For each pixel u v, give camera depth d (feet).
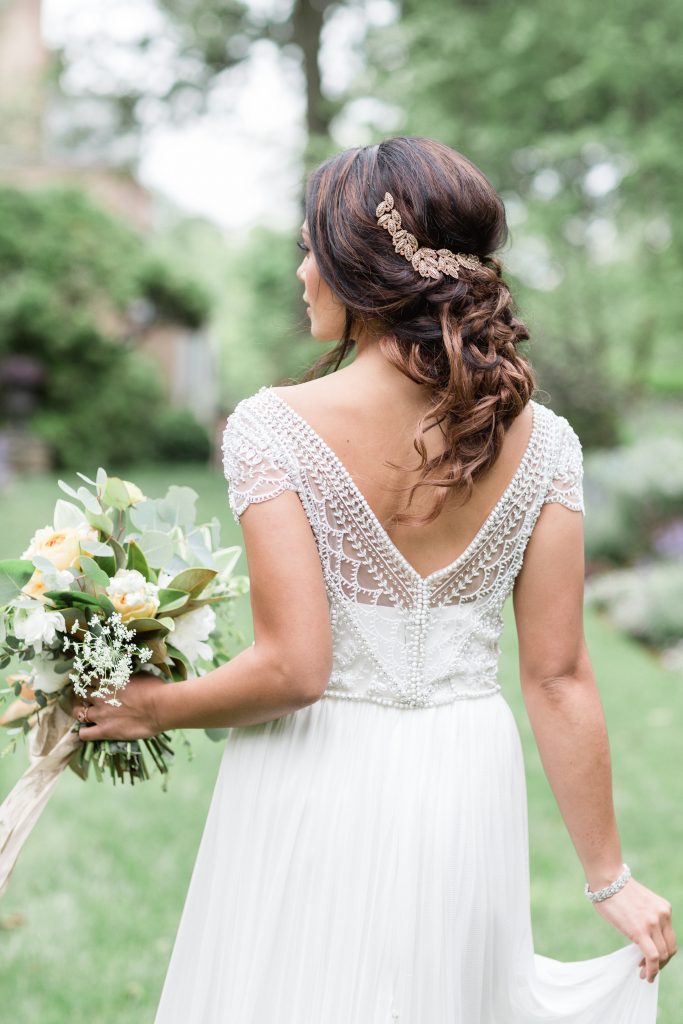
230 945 5.27
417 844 5.15
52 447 66.13
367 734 5.24
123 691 5.49
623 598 28.32
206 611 5.84
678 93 44.42
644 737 17.66
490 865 5.41
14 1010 9.47
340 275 5.22
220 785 5.53
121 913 11.23
